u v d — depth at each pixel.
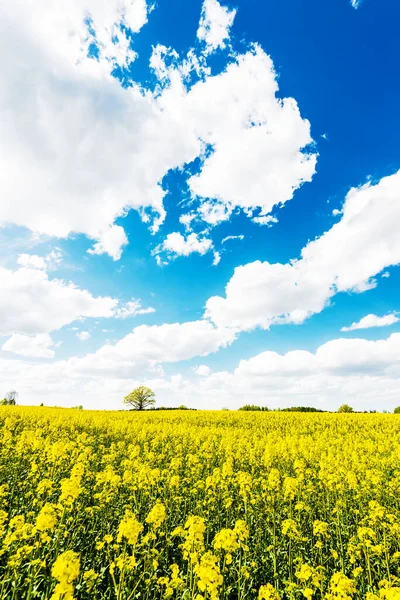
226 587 6.03
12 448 15.00
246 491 9.39
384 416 36.12
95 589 5.62
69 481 7.16
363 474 13.17
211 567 4.83
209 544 7.52
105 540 6.60
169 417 33.34
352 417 34.75
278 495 9.91
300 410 53.97
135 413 38.00
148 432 22.92
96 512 8.41
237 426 28.73
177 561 7.14
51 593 5.41
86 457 13.09
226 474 11.09
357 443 19.34
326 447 17.86
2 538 6.84
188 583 5.97
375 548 6.54
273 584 6.48
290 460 15.66
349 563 7.14
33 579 5.25
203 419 32.28
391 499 10.88
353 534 8.45
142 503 9.78
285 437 22.73
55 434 19.94
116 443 19.59
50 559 6.31
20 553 5.36
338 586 4.90
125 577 6.20
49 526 5.47
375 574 6.87
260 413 39.34
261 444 18.08
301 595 5.90
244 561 6.71
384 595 4.74
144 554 6.50
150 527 7.69
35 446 13.55
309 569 5.56
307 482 12.16
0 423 22.33
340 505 9.22
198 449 18.31
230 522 9.01
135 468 12.40
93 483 11.59
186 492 10.80
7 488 9.81
